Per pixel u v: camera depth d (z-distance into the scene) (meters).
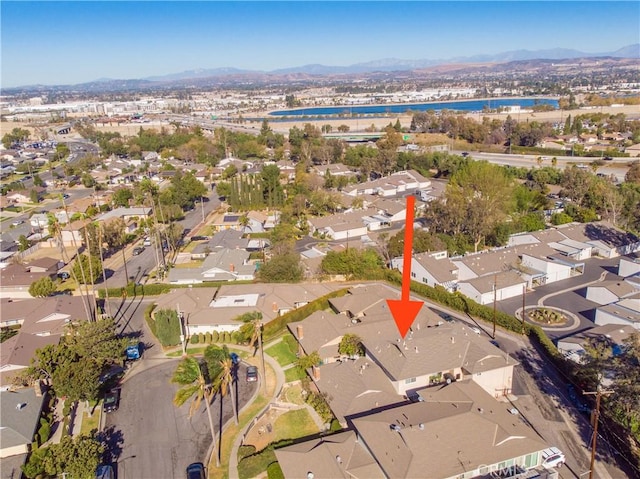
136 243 131.00
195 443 54.66
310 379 65.00
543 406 58.59
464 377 61.06
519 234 116.94
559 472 48.25
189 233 137.25
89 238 116.94
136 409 60.94
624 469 48.62
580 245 109.19
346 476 45.12
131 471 50.78
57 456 47.28
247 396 62.69
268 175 166.00
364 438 48.22
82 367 59.75
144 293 97.31
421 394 55.94
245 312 80.75
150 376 68.25
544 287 94.19
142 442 55.06
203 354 73.50
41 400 59.69
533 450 47.50
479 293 86.88
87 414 60.16
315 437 54.28
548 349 68.31
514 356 69.75
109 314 88.31
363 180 197.38
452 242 110.75
